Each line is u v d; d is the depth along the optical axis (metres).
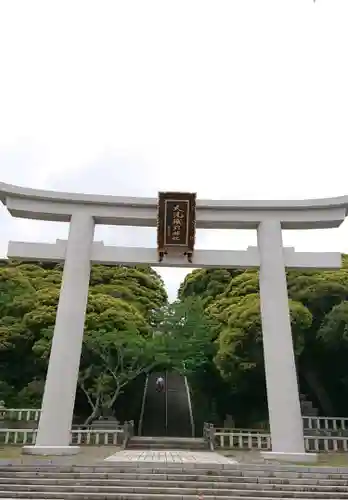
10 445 19.64
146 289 34.66
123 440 20.72
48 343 23.92
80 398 26.95
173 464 12.39
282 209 18.69
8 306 27.14
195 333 26.00
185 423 27.50
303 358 25.56
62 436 15.85
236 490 10.92
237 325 23.55
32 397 25.05
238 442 21.39
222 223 18.83
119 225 19.31
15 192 18.42
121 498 10.40
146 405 30.31
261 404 26.86
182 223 17.98
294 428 15.92
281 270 17.89
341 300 24.86
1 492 10.61
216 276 34.28
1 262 34.75
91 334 24.12
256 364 22.80
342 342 23.36
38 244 18.38
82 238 18.23
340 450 20.20
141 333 26.59
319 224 18.72
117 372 25.19
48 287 30.05
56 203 18.75
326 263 18.17
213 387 27.94
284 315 17.33
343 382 25.58
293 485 11.37
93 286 32.56
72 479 11.32
